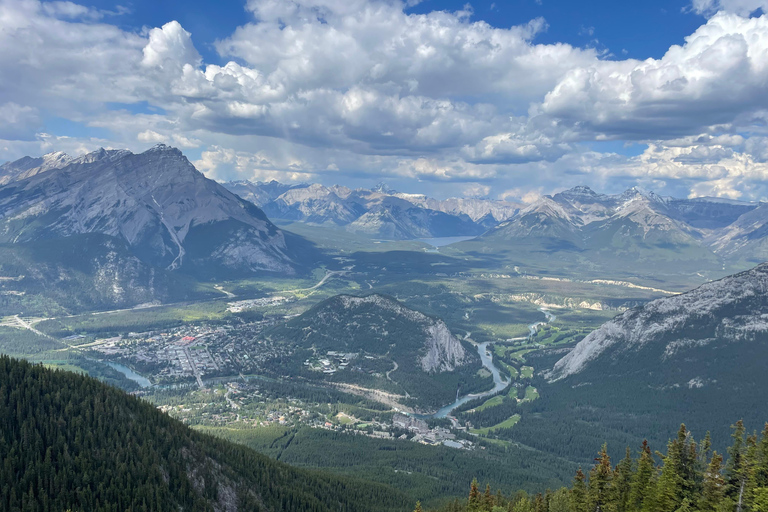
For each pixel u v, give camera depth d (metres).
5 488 174.25
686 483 179.50
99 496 185.50
